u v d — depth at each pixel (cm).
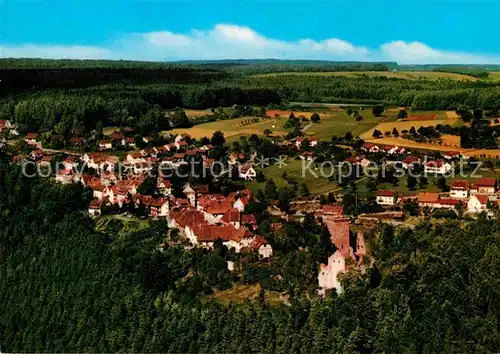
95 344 18212
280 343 16025
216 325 16988
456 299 17012
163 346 17075
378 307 16838
